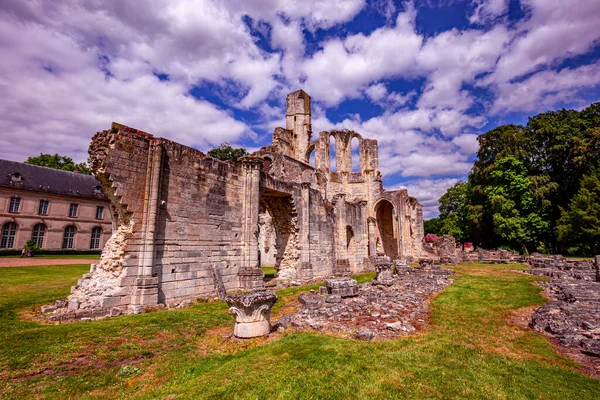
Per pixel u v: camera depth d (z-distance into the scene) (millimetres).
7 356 7391
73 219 57812
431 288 16938
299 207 23859
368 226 48031
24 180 53688
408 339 8469
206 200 16578
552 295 14969
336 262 29031
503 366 6598
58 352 7758
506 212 44188
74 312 11102
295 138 57656
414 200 52812
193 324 10398
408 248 46844
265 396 5383
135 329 9578
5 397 5844
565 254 41781
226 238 17656
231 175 18484
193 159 16016
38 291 16359
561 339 8266
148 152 13859
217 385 5895
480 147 52281
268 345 8086
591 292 13469
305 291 17688
